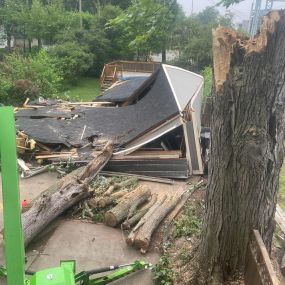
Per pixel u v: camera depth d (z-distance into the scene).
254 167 3.96
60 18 27.58
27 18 27.39
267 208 4.29
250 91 3.73
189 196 7.90
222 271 4.50
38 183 8.48
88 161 9.16
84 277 4.81
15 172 2.33
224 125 3.97
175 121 9.58
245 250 4.35
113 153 9.30
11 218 2.37
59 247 6.00
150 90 11.70
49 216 6.38
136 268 5.31
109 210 6.70
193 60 24.69
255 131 3.84
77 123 10.96
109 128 10.60
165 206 7.02
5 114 2.30
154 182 8.66
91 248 6.02
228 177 4.12
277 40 3.60
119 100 13.07
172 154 9.41
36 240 6.17
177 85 11.05
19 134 9.98
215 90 3.96
